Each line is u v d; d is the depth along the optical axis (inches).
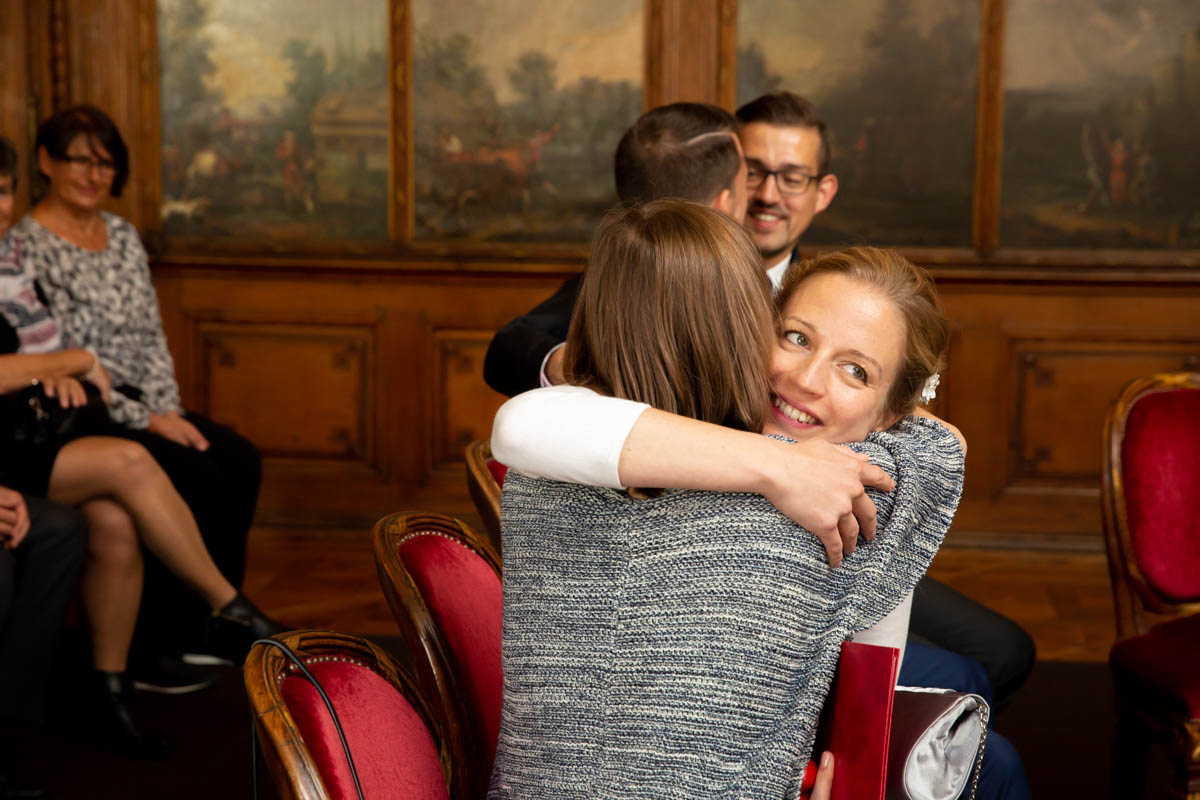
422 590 60.6
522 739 44.9
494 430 47.2
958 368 215.3
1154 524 104.4
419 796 49.9
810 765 46.9
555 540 45.1
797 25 212.8
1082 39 209.2
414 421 222.4
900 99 212.7
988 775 69.7
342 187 219.8
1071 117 210.8
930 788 47.3
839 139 214.5
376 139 218.4
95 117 151.4
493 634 63.6
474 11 215.0
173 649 146.8
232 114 218.7
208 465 150.3
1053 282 211.5
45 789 116.0
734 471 42.2
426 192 219.1
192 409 223.6
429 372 221.3
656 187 84.8
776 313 48.6
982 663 96.8
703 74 213.9
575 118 216.5
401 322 220.5
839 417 49.3
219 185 220.2
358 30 215.8
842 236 216.5
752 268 46.2
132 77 217.2
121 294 155.7
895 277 50.4
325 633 53.9
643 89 215.3
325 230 220.8
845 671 44.3
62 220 152.4
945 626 98.7
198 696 140.5
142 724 132.6
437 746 58.5
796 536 42.7
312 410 223.1
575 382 48.9
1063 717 139.3
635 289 45.9
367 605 179.3
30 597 116.5
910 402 51.3
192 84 218.2
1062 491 216.1
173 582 145.2
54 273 148.9
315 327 221.1
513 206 219.0
